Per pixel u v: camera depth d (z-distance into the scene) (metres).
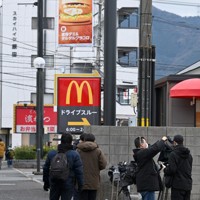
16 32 87.44
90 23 31.62
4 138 88.19
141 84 26.47
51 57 86.94
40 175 41.91
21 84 87.56
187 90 32.00
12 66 87.50
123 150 22.78
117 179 20.58
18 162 55.31
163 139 18.95
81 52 84.06
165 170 18.67
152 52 26.58
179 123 34.22
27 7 87.44
